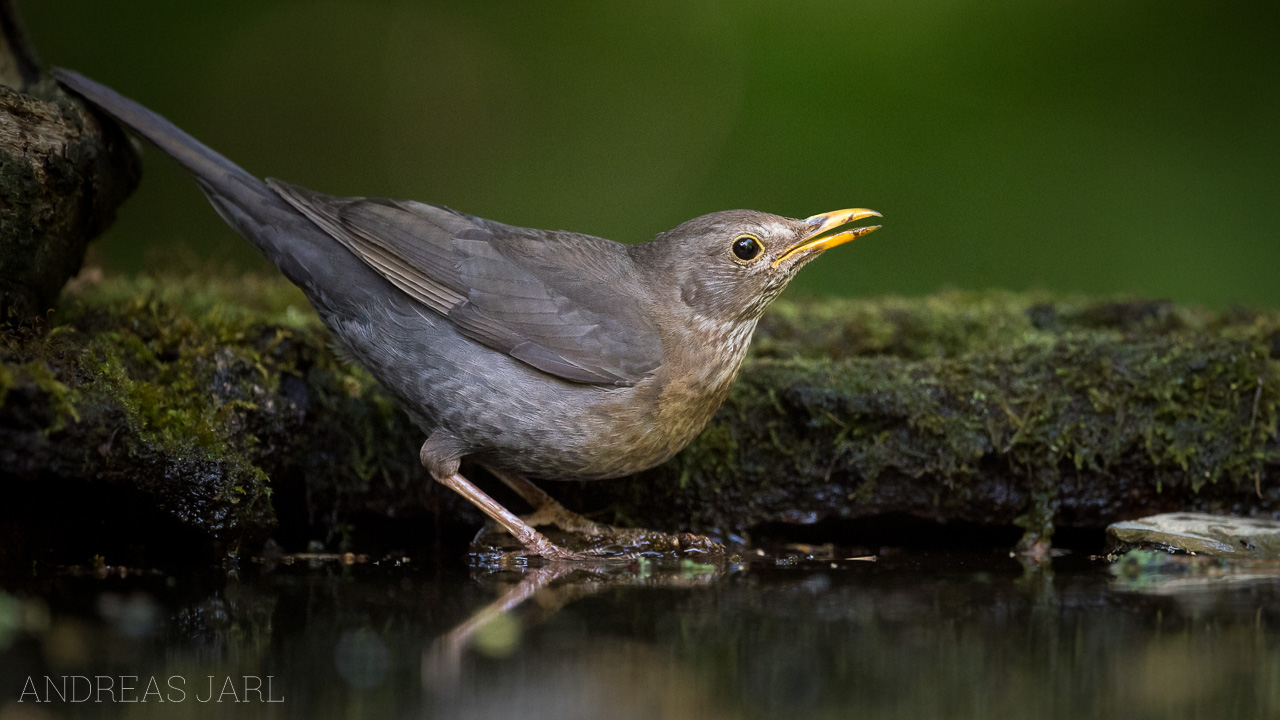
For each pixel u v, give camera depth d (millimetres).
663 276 8188
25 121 7305
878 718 4203
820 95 17875
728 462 8984
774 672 4758
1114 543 8008
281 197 8164
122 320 8422
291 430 8406
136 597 6125
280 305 10633
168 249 13773
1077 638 5254
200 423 7402
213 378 7992
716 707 4320
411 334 7859
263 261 14273
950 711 4285
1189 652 5035
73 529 6953
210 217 16703
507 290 7809
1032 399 8695
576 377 7719
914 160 17484
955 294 13320
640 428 7891
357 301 7969
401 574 7168
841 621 5621
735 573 7223
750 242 8141
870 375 8930
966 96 17547
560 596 6328
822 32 18094
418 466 8945
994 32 17641
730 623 5578
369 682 4602
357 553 8266
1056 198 17016
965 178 17219
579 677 4688
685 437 8234
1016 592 6379
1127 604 5949
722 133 17969
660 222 17891
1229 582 6586
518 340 7734
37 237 7164
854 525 8953
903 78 17797
